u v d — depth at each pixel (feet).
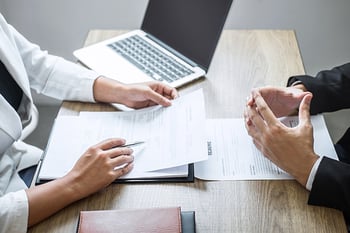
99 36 4.43
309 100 3.04
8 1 6.14
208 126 3.19
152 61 3.94
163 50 4.08
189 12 3.89
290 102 3.19
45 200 2.58
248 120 2.97
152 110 3.30
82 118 3.27
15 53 3.62
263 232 2.43
